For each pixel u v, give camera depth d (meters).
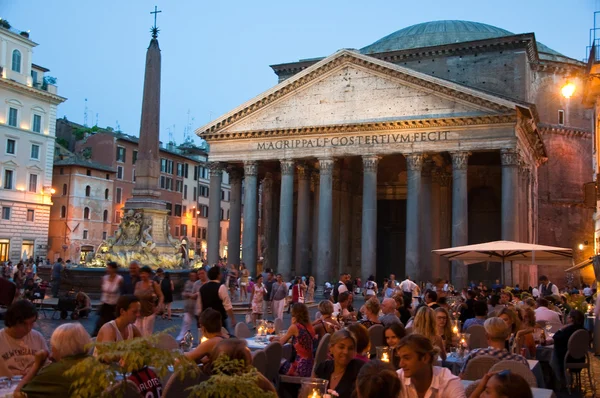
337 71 44.44
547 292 26.02
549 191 56.38
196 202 81.50
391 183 55.69
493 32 61.56
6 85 54.00
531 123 42.03
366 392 4.34
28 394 5.54
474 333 11.78
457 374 9.81
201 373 5.87
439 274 46.56
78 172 62.62
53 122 59.53
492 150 40.16
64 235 62.03
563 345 12.98
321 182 44.00
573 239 56.28
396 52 53.97
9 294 10.92
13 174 55.19
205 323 8.17
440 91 41.31
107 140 67.56
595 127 29.77
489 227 52.38
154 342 4.84
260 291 23.25
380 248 57.38
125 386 4.79
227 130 47.06
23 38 55.84
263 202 57.03
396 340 8.48
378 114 42.91
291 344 11.12
